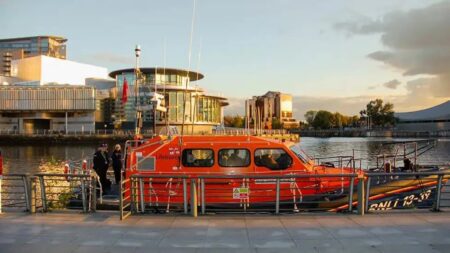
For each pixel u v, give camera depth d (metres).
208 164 11.23
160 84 89.44
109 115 112.31
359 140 135.38
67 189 14.95
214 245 7.43
